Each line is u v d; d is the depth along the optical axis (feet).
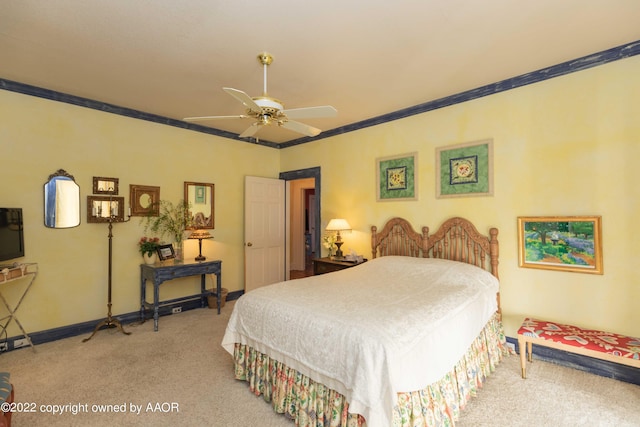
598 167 8.48
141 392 7.71
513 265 9.94
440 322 6.47
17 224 9.73
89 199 11.63
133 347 10.34
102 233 12.01
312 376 6.27
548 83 9.25
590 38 7.67
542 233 9.37
